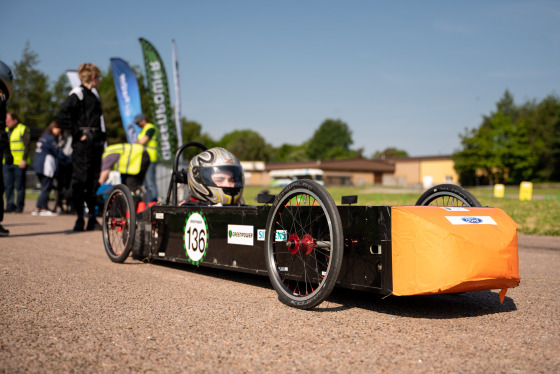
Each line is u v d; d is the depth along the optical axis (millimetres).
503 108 89875
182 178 4676
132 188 6953
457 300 3180
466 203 3211
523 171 59031
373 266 2680
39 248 5438
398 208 2594
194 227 3936
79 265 4395
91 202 7543
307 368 1901
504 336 2352
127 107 13359
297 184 2971
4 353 2035
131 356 2027
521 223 9195
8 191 11234
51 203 15828
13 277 3701
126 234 4691
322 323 2559
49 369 1870
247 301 3066
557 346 2199
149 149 8938
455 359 2016
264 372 1859
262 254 3291
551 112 62531
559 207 13133
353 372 1864
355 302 3080
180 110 14133
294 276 3025
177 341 2232
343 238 2811
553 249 6000
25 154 10945
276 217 3141
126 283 3602
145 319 2605
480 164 57375
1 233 6504
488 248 2545
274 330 2420
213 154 4340
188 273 4105
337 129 131625
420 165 72125
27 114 46219
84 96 6953
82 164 7109
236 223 3508
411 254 2518
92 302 2977
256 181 78062
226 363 1953
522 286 3691
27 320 2549
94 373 1840
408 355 2059
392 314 2775
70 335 2307
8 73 5984
